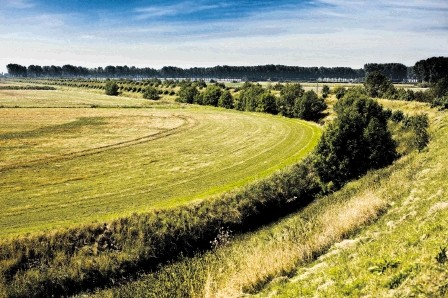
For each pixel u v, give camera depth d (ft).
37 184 129.29
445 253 36.04
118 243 86.84
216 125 264.72
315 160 125.18
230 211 102.12
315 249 59.88
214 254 86.02
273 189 114.32
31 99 451.53
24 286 73.51
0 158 163.94
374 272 39.32
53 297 74.38
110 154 176.65
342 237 63.21
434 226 45.29
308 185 123.34
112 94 538.06
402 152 139.54
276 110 324.19
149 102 430.61
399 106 234.79
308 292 42.52
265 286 51.75
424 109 211.00
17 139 206.69
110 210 103.55
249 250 76.79
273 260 56.85
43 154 173.06
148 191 121.80
